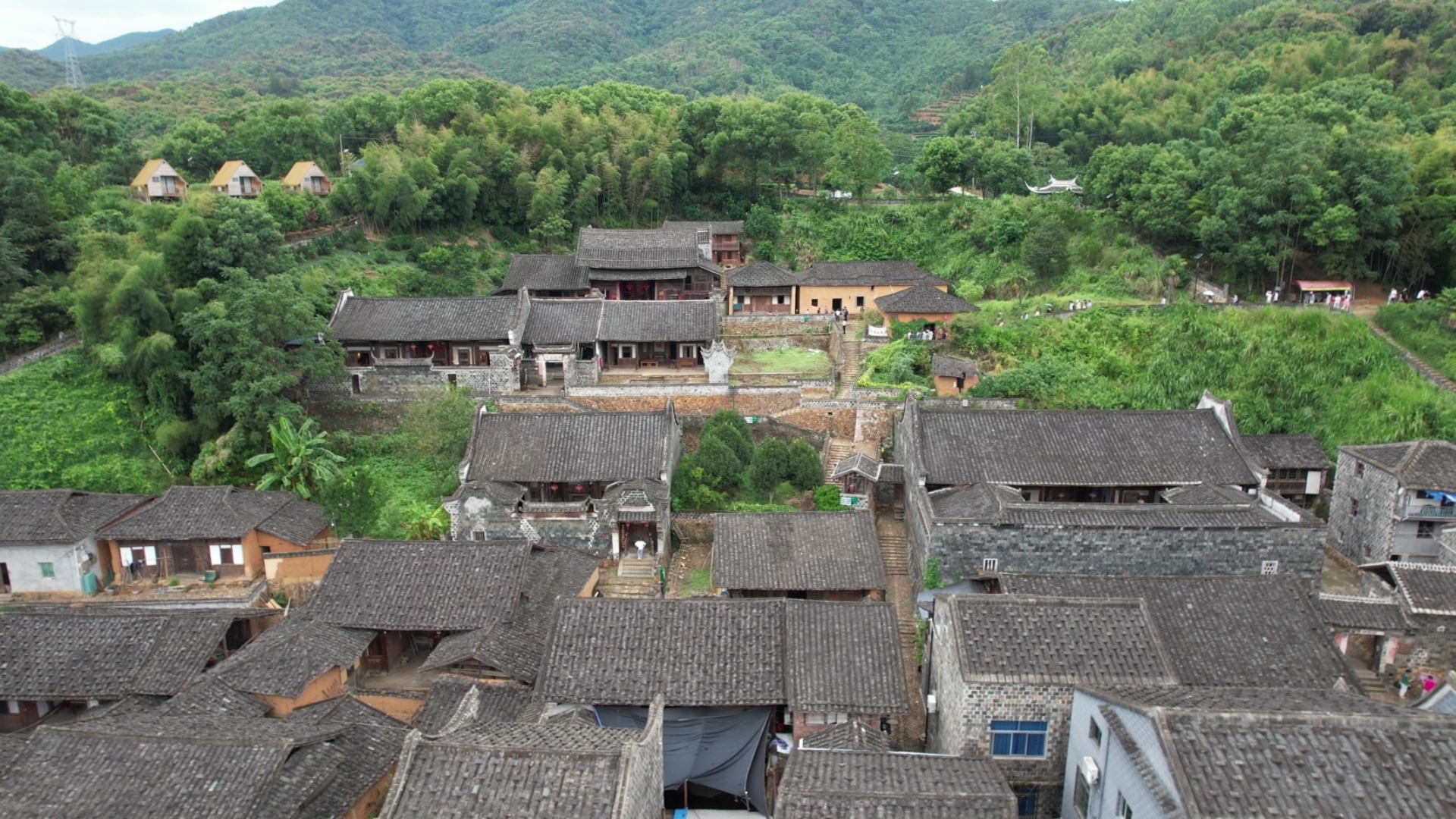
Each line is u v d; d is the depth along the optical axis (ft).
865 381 152.87
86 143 228.63
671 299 194.18
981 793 59.47
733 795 78.69
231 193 231.91
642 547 119.14
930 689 86.79
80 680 88.58
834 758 66.74
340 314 165.17
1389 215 170.50
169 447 137.18
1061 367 153.17
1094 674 69.97
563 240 245.24
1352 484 126.41
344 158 263.90
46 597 113.91
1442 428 136.26
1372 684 95.30
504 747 61.46
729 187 269.03
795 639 84.43
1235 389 150.71
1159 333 162.71
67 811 64.44
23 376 141.59
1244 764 50.42
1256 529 101.96
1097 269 194.18
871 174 252.83
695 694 80.48
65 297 152.66
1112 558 103.30
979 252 220.84
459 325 163.22
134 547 117.29
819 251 239.30
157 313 137.39
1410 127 205.05
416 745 61.57
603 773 59.88
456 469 135.74
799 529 108.37
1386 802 48.49
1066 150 272.72
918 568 110.93
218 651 96.17
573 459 126.31
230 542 117.39
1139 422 125.59
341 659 89.71
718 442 131.95
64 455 134.31
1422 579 96.53
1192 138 239.91
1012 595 76.54
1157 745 52.16
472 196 234.79
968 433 123.95
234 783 65.92
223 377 136.87
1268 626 82.38
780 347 183.73
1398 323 162.71
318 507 127.34
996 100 291.17
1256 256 175.42
